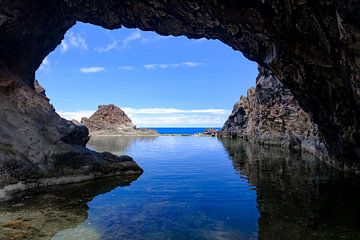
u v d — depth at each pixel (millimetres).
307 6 15031
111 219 13297
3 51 23328
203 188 19578
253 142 65875
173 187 20062
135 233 11609
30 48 25609
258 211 14086
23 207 15156
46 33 26250
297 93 23391
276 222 12438
